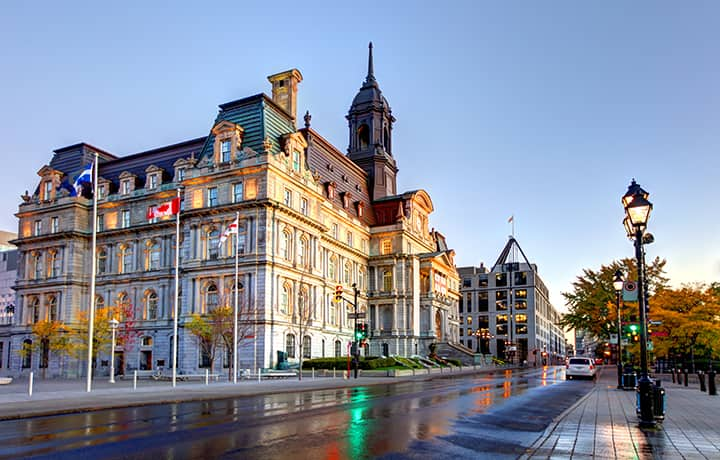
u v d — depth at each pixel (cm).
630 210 2134
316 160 8594
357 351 5941
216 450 1569
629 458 1423
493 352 16375
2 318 12212
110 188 8388
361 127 10781
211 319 6438
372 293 9769
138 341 7619
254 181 6788
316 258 7606
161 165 8119
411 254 9762
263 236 6650
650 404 1983
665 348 5228
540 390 4122
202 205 7075
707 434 1820
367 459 1467
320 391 4025
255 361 6450
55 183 8619
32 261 8500
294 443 1689
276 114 7456
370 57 11150
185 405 2911
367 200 10212
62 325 7538
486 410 2680
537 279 16925
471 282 17075
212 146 7294
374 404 2953
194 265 6969
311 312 7256
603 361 17850
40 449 1590
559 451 1516
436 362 8856
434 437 1834
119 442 1703
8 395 3356
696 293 5425
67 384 5047
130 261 8012
